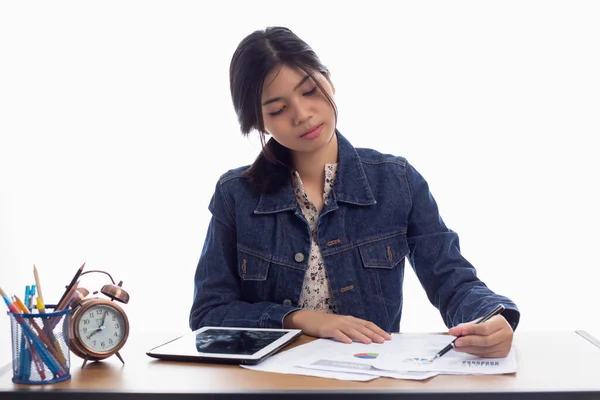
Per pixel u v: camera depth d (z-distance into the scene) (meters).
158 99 2.55
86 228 2.59
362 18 2.42
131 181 2.57
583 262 2.36
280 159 1.56
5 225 2.60
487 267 2.40
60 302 1.08
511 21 2.37
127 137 2.57
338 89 2.43
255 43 1.41
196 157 2.55
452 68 2.40
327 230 1.53
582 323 2.36
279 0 2.46
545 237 2.38
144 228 2.57
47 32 2.58
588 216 2.35
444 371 1.00
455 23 2.39
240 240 1.55
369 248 1.53
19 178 2.60
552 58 2.35
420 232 1.54
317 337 1.28
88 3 2.56
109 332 1.12
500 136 2.38
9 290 2.59
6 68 2.59
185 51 2.54
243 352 1.11
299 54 1.39
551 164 2.36
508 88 2.38
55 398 0.95
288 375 1.00
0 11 2.58
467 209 2.40
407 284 2.47
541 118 2.36
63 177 2.60
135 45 2.55
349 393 0.90
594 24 2.32
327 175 1.55
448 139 2.40
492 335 1.06
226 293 1.52
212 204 1.62
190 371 1.04
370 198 1.53
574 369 1.02
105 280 2.59
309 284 1.52
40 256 2.60
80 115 2.58
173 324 2.56
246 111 1.45
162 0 2.53
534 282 2.38
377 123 2.43
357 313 1.51
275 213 1.54
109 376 1.03
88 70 2.57
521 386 0.92
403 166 1.59
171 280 2.56
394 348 1.15
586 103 2.33
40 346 1.00
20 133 2.60
